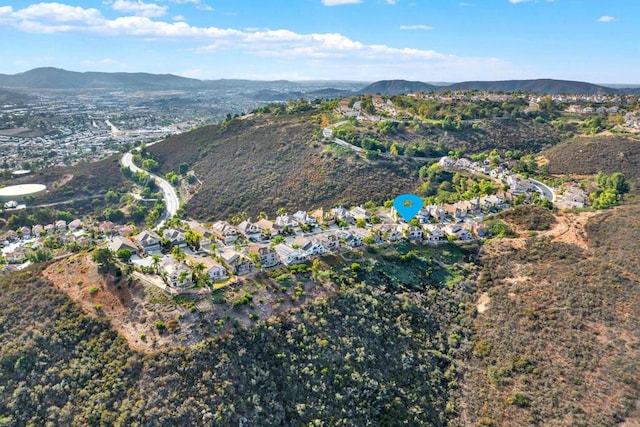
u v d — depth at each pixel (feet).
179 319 287.89
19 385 257.14
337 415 266.57
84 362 267.59
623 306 306.76
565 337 297.33
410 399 283.79
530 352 296.71
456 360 313.73
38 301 307.78
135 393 248.93
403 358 306.35
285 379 275.18
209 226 504.02
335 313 321.32
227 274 341.41
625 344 279.08
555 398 263.08
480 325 335.47
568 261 369.30
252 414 253.03
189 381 256.11
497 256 401.90
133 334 280.92
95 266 334.65
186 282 320.29
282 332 299.38
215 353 272.31
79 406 246.06
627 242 374.84
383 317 332.19
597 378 265.13
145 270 338.13
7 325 291.99
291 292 330.54
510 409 268.00
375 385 284.41
